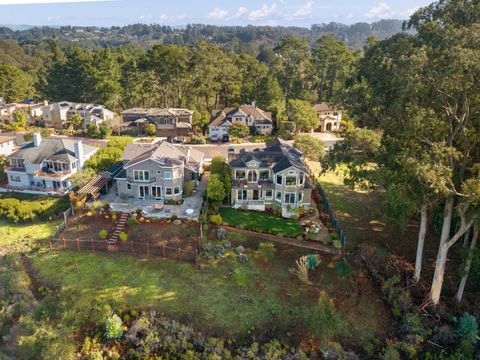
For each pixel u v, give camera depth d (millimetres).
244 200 44906
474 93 24625
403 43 28703
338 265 33750
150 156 44938
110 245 37406
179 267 34875
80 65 102250
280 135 79625
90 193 44281
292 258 36250
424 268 35469
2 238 41094
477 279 33469
